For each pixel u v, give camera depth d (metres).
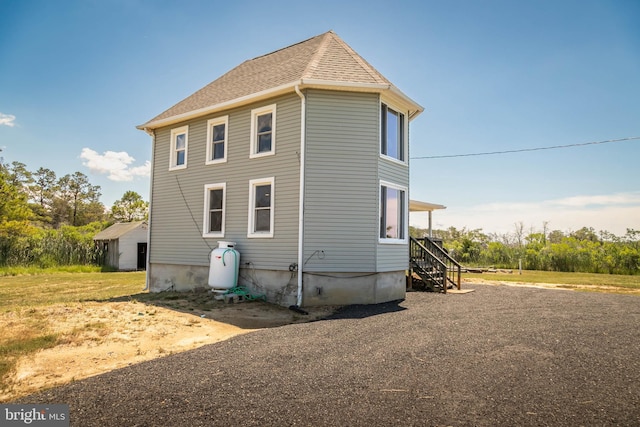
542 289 13.10
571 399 3.61
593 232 29.17
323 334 6.44
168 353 5.45
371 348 5.50
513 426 3.06
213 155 12.53
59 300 11.03
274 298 10.38
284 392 3.81
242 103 11.45
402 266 11.20
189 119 13.15
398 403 3.53
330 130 10.27
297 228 10.12
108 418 3.24
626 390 3.85
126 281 18.53
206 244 12.27
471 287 13.83
